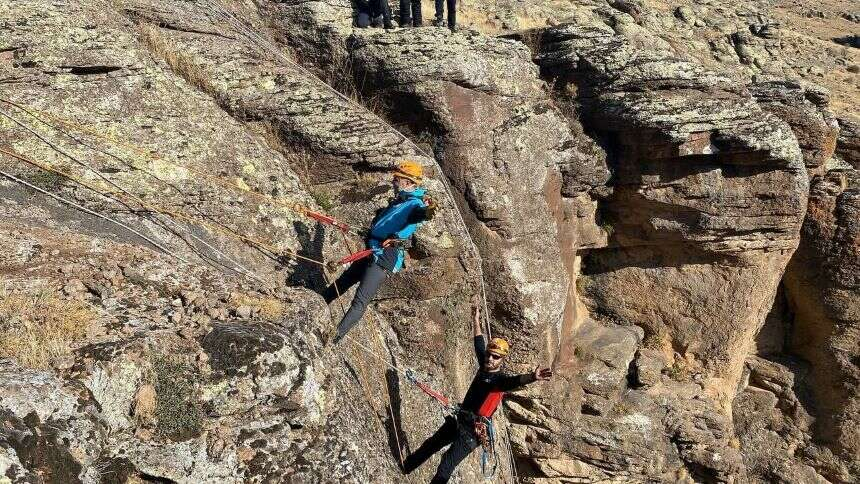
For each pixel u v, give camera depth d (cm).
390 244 704
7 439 385
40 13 861
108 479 427
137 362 483
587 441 1322
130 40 904
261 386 502
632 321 1465
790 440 1589
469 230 1127
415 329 956
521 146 1163
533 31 1343
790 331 1622
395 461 674
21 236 619
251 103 980
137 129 834
